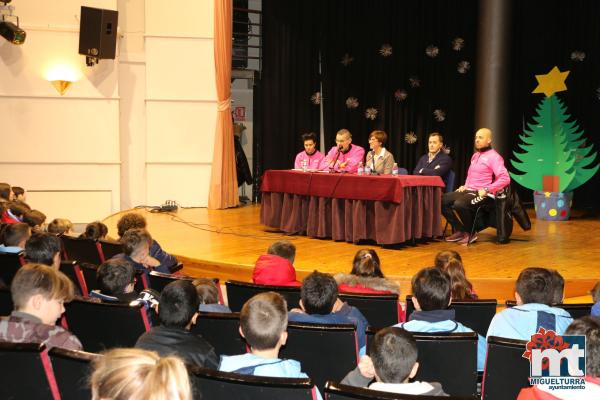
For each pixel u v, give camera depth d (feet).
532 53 35.58
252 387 5.68
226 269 18.01
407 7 34.55
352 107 34.40
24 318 7.39
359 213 20.39
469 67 35.24
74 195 28.94
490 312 10.15
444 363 7.85
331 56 33.91
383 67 34.60
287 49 33.06
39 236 11.74
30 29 28.04
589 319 6.32
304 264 17.54
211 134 30.66
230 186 30.73
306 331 8.11
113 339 9.00
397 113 35.14
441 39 35.19
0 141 28.22
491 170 21.61
